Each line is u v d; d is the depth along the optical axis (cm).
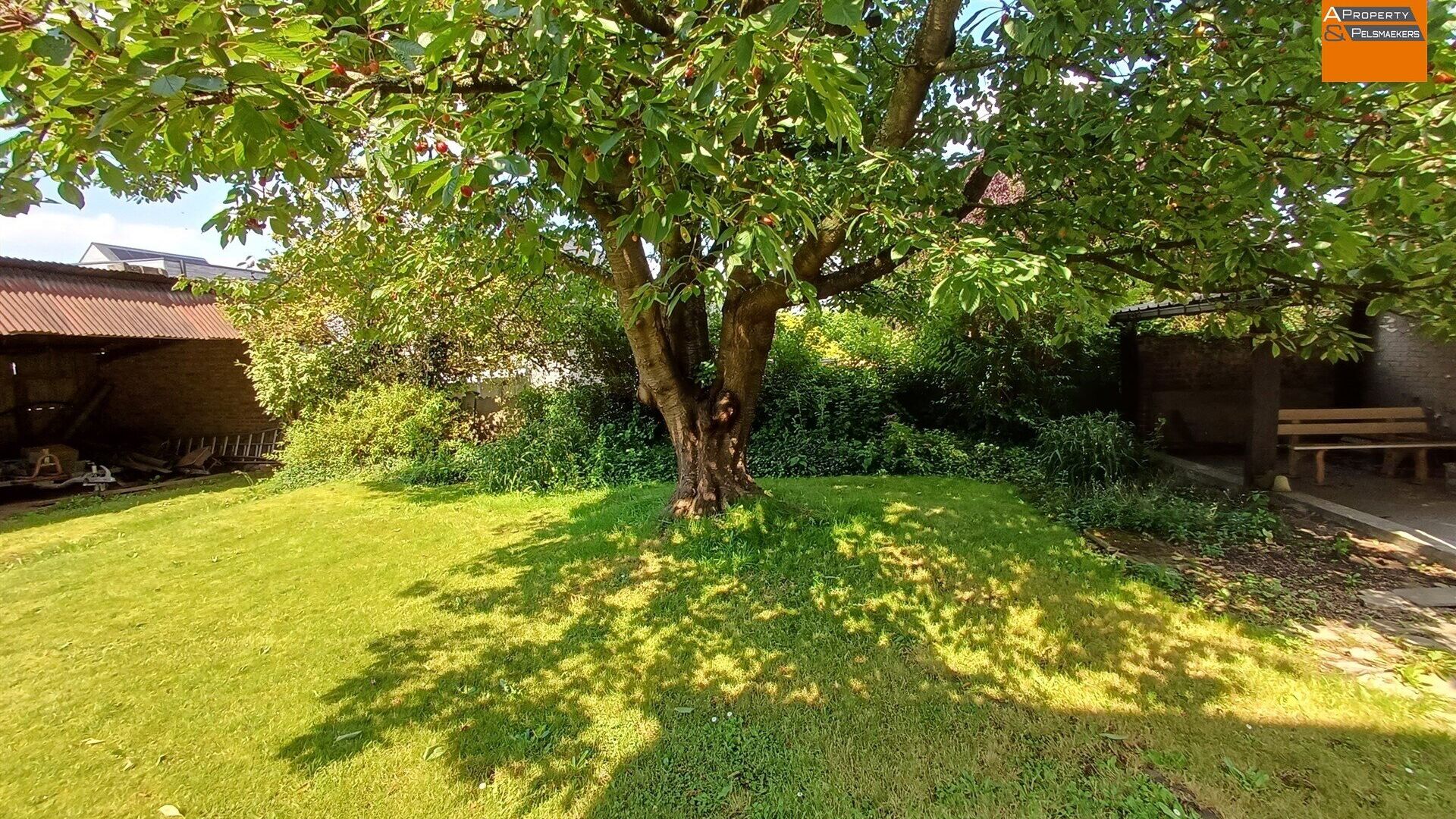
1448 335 339
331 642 322
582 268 488
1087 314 498
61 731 249
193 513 693
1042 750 222
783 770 216
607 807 203
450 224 482
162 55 140
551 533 488
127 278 952
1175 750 218
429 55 176
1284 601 333
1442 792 194
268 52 145
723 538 425
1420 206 243
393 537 504
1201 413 798
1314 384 747
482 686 275
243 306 595
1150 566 372
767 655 292
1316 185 278
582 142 207
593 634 319
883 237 320
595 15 204
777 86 209
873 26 396
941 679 269
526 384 882
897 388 835
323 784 216
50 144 193
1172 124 278
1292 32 246
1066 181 366
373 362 914
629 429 746
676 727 242
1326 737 222
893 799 202
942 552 405
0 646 328
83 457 1055
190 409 1198
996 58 313
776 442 738
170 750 237
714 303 368
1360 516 468
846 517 475
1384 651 281
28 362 1073
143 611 371
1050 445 623
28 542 599
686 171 265
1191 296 392
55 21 142
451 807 204
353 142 291
